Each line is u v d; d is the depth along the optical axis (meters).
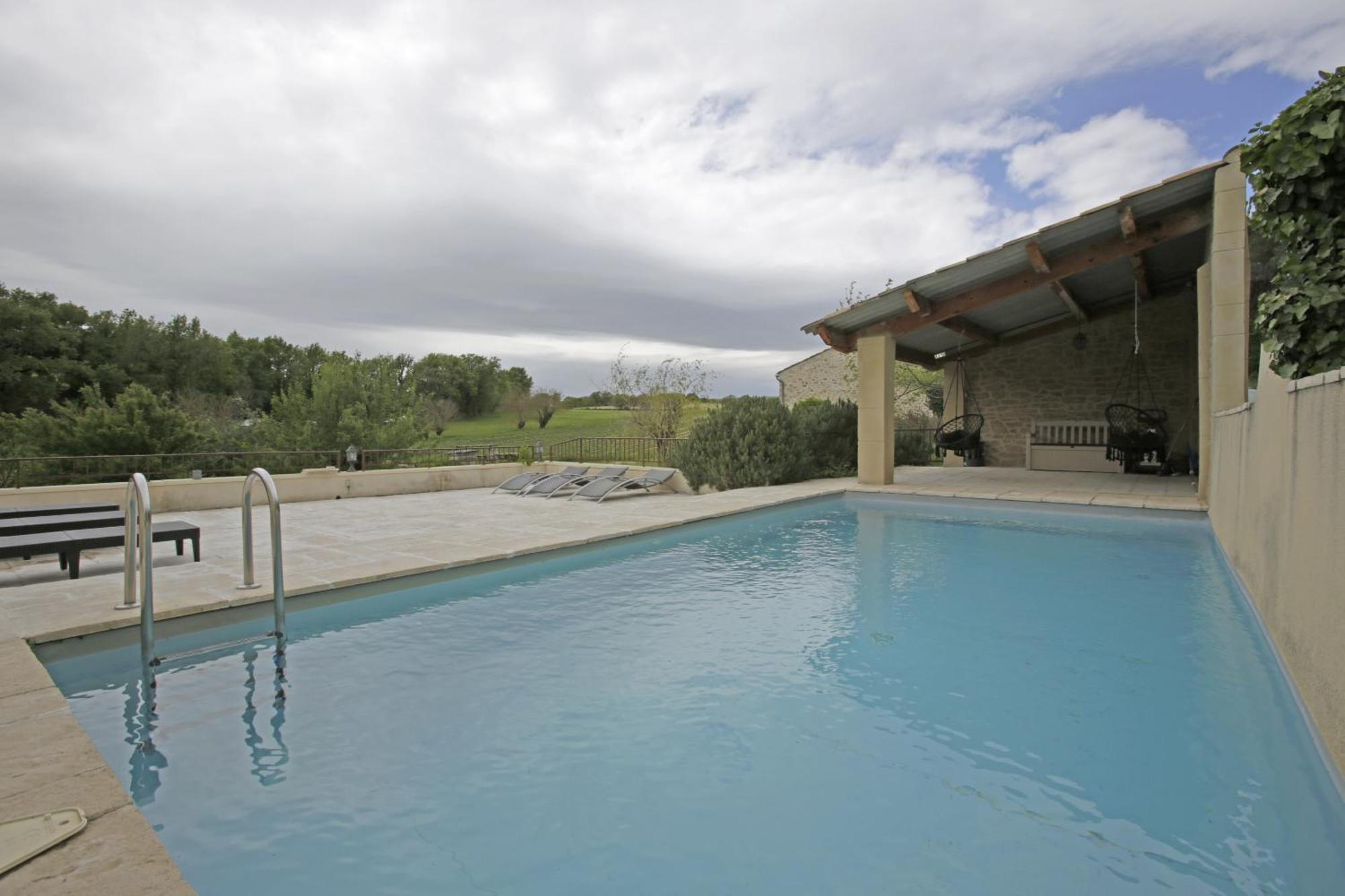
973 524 7.79
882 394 10.18
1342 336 3.38
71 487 8.00
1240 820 2.15
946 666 3.50
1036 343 13.57
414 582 5.06
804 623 4.23
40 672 3.01
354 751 2.66
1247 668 3.44
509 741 2.74
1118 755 2.59
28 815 1.90
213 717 2.97
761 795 2.33
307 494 10.04
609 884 1.88
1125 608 4.50
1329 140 3.46
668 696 3.17
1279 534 3.49
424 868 1.97
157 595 4.29
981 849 2.01
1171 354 12.29
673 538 7.12
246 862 2.00
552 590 5.07
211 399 26.20
